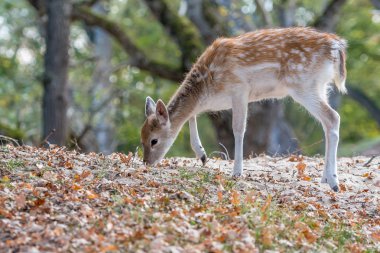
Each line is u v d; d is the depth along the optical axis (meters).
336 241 10.11
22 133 23.42
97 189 10.66
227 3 27.25
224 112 25.09
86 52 40.91
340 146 39.66
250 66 13.00
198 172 12.32
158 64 27.64
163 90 33.41
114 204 9.82
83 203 9.84
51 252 8.22
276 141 38.59
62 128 24.36
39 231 8.76
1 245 8.33
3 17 35.25
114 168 11.98
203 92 13.35
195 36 26.98
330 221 10.80
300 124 44.88
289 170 13.97
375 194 12.76
